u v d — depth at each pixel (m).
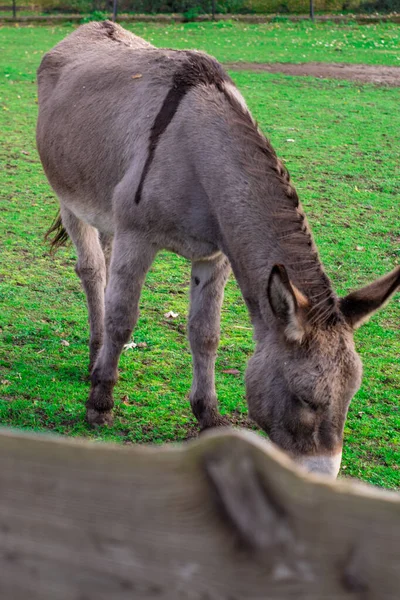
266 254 3.35
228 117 3.68
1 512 1.33
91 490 1.27
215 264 4.08
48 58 5.25
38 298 6.03
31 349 5.23
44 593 1.34
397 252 7.07
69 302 6.02
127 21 23.45
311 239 3.33
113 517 1.27
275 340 3.10
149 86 4.09
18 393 4.66
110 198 4.30
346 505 1.15
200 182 3.69
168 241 3.95
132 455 1.24
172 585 1.26
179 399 4.72
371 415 4.61
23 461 1.30
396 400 4.77
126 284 4.04
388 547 1.14
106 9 24.75
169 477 1.23
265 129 11.10
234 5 25.19
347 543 1.16
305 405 2.91
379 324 5.82
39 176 9.04
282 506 1.18
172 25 23.09
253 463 1.17
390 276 3.16
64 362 5.09
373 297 3.10
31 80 14.39
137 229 3.97
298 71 15.74
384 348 5.46
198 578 1.24
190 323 4.24
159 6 24.73
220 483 1.20
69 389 4.76
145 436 4.30
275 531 1.18
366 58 17.55
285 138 10.69
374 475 3.99
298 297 3.03
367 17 23.97
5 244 7.05
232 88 4.01
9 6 24.55
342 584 1.17
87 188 4.48
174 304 6.08
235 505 1.20
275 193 3.42
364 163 9.69
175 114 3.85
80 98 4.60
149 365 5.12
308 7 25.36
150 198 3.85
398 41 20.14
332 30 22.45
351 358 2.94
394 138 10.86
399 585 1.15
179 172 3.75
